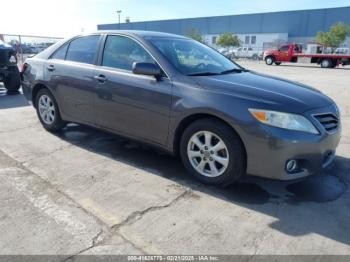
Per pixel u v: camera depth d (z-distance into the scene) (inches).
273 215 113.7
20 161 154.8
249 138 116.6
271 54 1206.9
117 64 156.2
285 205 120.6
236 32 2402.8
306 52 1200.2
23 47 610.9
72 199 120.5
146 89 140.4
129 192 127.0
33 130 205.5
